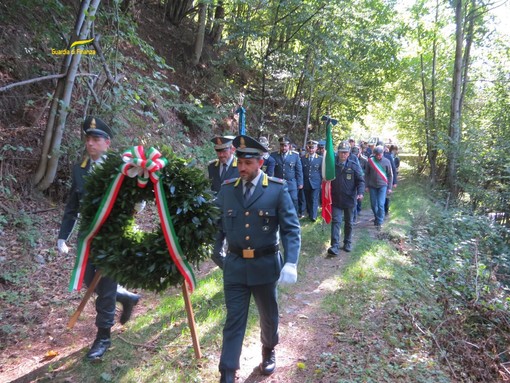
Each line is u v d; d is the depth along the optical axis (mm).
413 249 8453
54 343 4055
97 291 3723
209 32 17297
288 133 17031
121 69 8727
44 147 7012
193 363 3701
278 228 3426
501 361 4949
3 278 5055
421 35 18797
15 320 4391
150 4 15164
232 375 3131
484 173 15344
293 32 13656
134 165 3279
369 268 6547
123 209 3492
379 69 18391
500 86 16062
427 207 12953
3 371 3576
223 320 4488
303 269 6582
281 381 3617
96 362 3656
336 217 7320
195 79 14398
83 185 3564
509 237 12305
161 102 11430
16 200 6617
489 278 7289
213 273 5953
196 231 3348
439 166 19469
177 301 4984
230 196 3439
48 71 8328
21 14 8148
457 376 4191
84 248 3479
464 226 11586
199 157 11336
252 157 3246
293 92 18453
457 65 17000
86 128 3787
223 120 14336
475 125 16922
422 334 4789
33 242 5883
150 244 3375
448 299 5910
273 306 3438
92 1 7211
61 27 8000
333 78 16547
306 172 9820
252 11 14008
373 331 4562
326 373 3729
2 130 7141
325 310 5094
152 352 3887
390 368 3809
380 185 9609
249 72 17500
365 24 15766
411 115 21094
